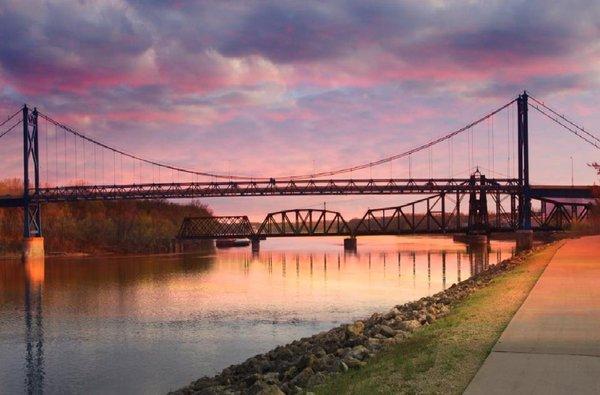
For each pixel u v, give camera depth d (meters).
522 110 157.38
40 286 85.88
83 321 54.19
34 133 173.50
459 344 18.06
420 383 14.39
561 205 170.12
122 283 87.25
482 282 42.81
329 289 72.94
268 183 182.38
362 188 184.50
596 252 58.28
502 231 181.38
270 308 58.00
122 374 34.84
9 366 37.72
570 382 13.83
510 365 15.34
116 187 177.25
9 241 190.62
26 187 168.50
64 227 199.00
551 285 31.31
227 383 23.50
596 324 20.39
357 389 14.55
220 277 94.06
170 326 50.19
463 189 179.12
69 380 34.03
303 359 20.91
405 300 61.31
